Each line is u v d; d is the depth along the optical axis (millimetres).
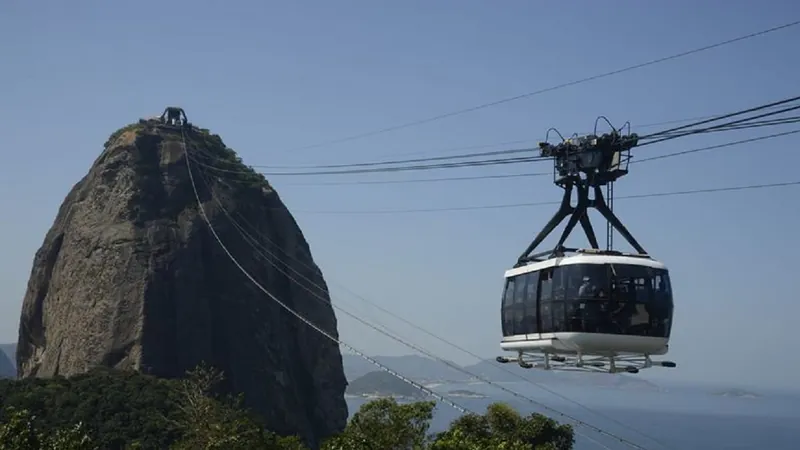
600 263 30172
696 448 166625
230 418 55312
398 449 44156
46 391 80500
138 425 74438
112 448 71812
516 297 34062
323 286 131625
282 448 48500
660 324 30078
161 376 104562
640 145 29828
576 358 32188
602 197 31891
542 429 60281
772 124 23328
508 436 59094
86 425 73125
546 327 31625
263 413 109625
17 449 33375
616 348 30062
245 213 126250
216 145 136000
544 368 32906
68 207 133125
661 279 30391
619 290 29812
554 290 31234
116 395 79250
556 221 32656
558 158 32125
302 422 114000
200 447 51250
